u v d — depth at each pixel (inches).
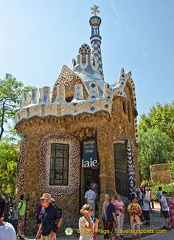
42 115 421.7
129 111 566.6
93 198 352.5
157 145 1019.9
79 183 411.2
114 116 470.3
